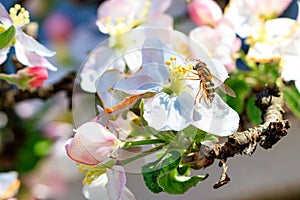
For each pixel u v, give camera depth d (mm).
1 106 445
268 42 399
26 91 437
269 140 331
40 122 523
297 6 428
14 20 369
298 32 396
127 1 409
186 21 451
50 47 505
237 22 403
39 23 514
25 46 369
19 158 517
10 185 410
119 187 332
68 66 492
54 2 519
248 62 406
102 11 410
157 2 412
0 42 361
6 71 411
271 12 406
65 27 511
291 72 384
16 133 518
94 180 344
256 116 401
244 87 404
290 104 396
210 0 406
